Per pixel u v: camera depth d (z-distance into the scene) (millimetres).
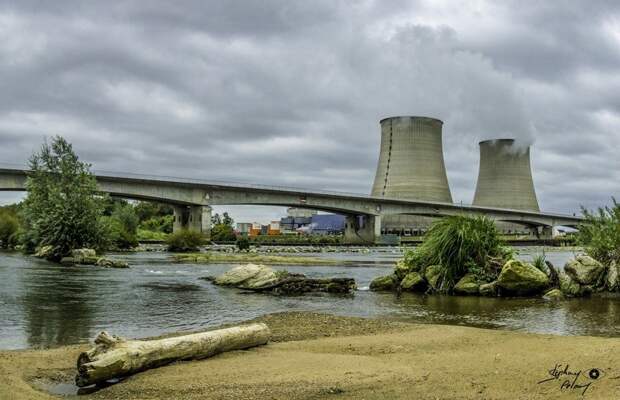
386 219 139875
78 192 51125
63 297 22219
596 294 22828
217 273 34938
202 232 87375
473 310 19219
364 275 34656
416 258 26391
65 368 10609
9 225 81438
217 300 22172
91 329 15445
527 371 9172
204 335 11484
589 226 26703
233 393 8703
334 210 107750
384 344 12633
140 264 43375
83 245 50344
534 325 15984
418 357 11086
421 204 109562
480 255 24625
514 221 130500
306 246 91250
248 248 71000
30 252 57719
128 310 19062
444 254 25016
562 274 23312
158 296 23094
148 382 9500
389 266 43312
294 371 10000
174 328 15805
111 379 9703
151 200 87312
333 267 42094
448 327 15094
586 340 12047
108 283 28016
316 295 24281
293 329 15219
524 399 7824
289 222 176875
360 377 9430
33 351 12070
